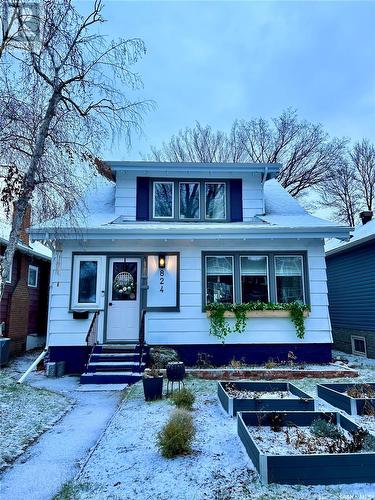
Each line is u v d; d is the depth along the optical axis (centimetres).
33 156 636
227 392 635
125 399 654
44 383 807
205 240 991
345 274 1356
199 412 566
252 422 482
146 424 514
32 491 346
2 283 600
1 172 620
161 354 870
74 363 920
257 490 331
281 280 990
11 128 616
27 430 506
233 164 1104
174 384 760
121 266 983
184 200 1123
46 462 409
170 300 966
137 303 966
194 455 407
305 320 962
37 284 1442
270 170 1124
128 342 947
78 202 742
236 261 987
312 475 343
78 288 956
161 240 983
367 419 526
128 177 1116
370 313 1185
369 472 343
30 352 1300
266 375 831
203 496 325
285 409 536
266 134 2600
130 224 1023
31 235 875
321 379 816
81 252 971
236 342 950
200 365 928
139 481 355
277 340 953
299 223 1025
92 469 382
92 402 657
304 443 411
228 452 413
